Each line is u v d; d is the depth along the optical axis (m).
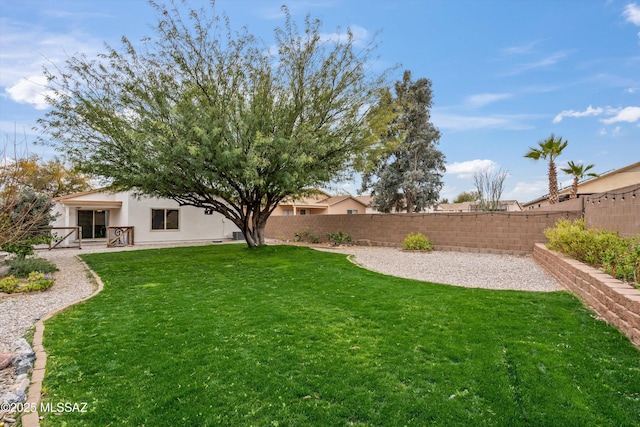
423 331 4.19
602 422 2.44
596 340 3.80
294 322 4.64
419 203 23.05
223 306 5.54
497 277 7.69
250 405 2.70
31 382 3.12
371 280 7.36
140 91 10.30
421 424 2.46
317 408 2.64
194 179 10.95
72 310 5.48
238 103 10.48
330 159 11.73
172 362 3.47
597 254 6.22
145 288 7.07
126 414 2.62
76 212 19.09
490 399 2.74
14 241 6.14
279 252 12.04
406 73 23.38
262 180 10.41
